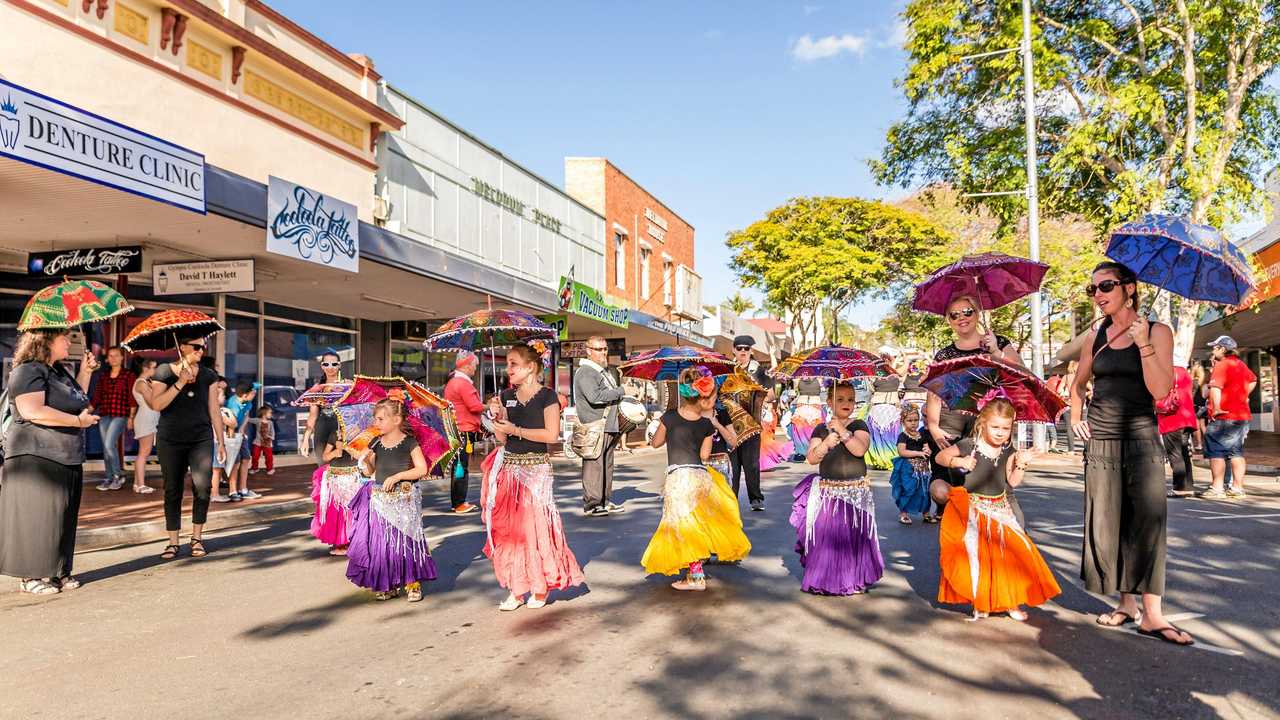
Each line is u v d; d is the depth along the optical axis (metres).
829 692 4.05
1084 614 5.38
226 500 10.80
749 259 40.94
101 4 10.31
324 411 7.71
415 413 5.91
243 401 11.09
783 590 6.12
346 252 12.38
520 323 7.02
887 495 11.40
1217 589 5.94
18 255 12.60
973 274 6.33
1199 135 17.23
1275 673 4.25
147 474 13.71
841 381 5.86
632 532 8.68
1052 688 4.07
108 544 8.16
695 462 6.15
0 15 9.18
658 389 31.50
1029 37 18.98
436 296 17.02
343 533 7.51
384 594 5.98
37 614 5.64
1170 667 4.36
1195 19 16.98
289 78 13.66
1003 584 5.16
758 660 4.54
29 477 6.13
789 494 11.52
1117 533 4.91
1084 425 5.08
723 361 7.16
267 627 5.29
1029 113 19.19
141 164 8.86
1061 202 21.61
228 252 12.56
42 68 9.62
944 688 4.09
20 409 6.09
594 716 3.78
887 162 22.72
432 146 17.88
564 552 5.82
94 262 11.69
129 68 10.73
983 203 22.25
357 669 4.47
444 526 9.11
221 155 12.24
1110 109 17.64
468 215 19.27
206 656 4.72
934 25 20.08
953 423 7.11
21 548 6.07
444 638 5.01
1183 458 10.82
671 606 5.70
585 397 9.88
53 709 3.96
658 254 32.19
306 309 18.08
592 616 5.46
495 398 5.87
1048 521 8.91
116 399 11.69
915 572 6.72
